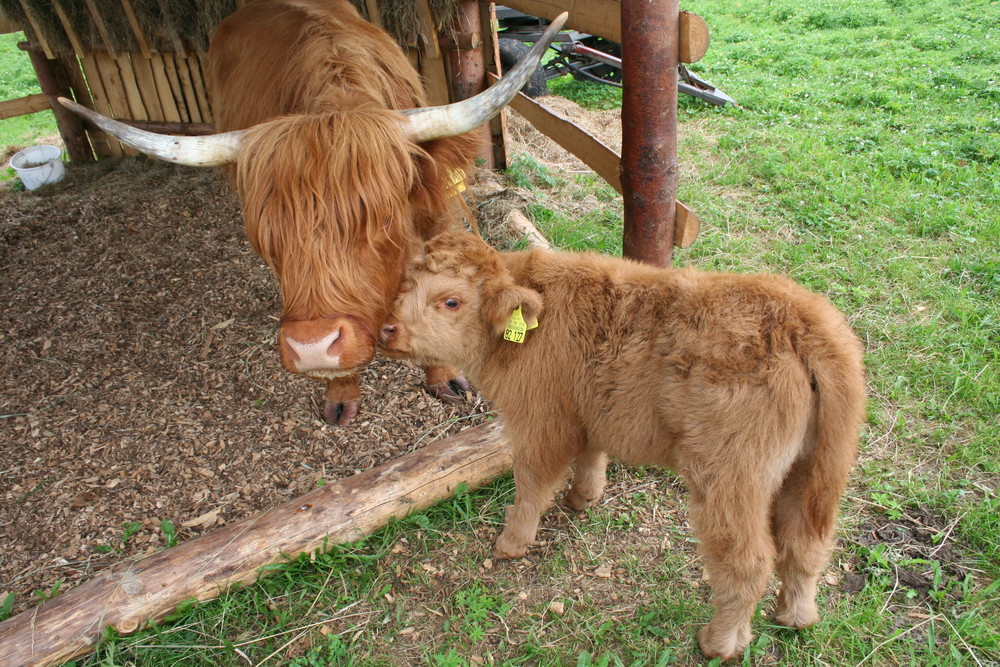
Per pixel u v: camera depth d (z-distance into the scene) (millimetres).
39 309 4785
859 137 6613
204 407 3865
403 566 2939
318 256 2506
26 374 4168
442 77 6000
